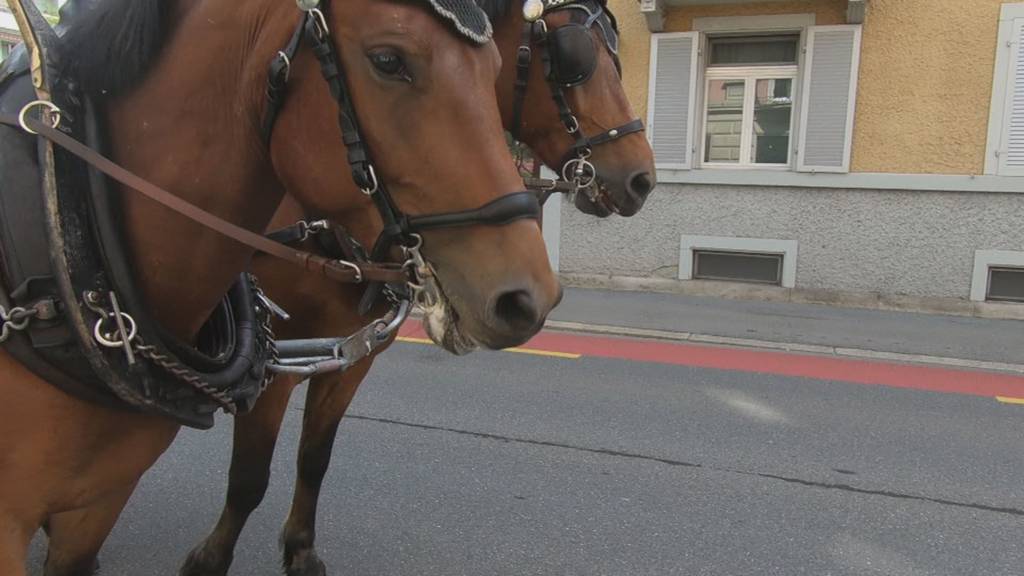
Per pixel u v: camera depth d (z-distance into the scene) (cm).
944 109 876
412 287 136
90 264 137
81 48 145
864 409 541
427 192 127
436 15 125
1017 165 862
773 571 318
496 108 134
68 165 137
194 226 147
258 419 257
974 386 614
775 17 918
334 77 125
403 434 463
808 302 938
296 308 256
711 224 970
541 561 322
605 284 1012
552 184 318
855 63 890
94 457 151
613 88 324
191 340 160
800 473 419
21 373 139
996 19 848
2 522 141
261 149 142
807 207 932
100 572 307
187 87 142
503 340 125
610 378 604
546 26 309
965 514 373
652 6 914
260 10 135
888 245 910
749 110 975
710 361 676
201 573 275
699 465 427
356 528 348
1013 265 876
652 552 331
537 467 419
